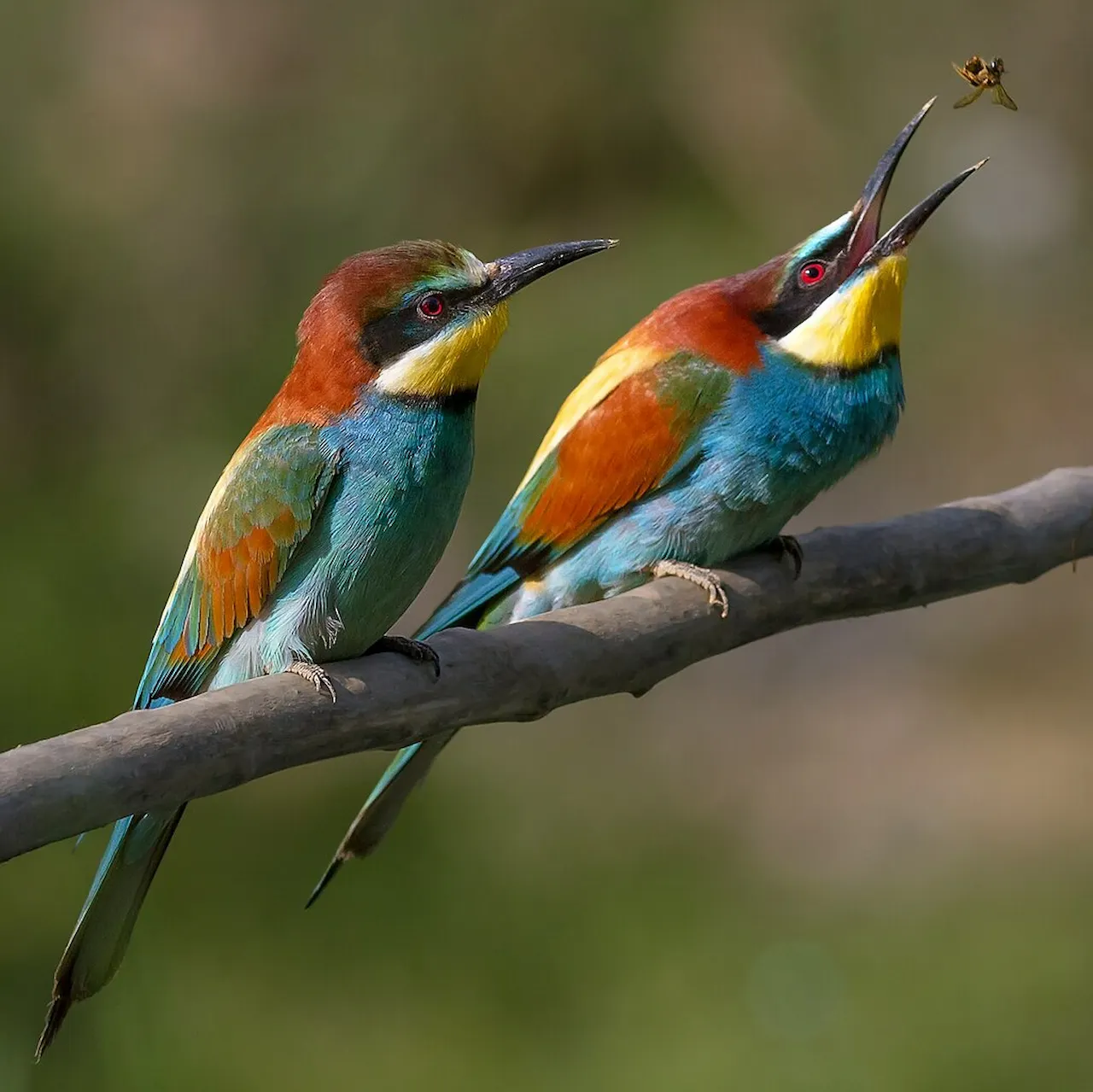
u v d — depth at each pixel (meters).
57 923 10.06
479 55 13.86
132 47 14.09
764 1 14.19
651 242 13.50
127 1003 10.12
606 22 13.82
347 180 13.70
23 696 10.70
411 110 13.80
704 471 7.13
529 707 5.48
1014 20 15.03
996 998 11.02
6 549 11.52
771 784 14.73
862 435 7.12
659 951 11.59
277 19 14.16
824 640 16.52
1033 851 13.71
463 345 6.11
